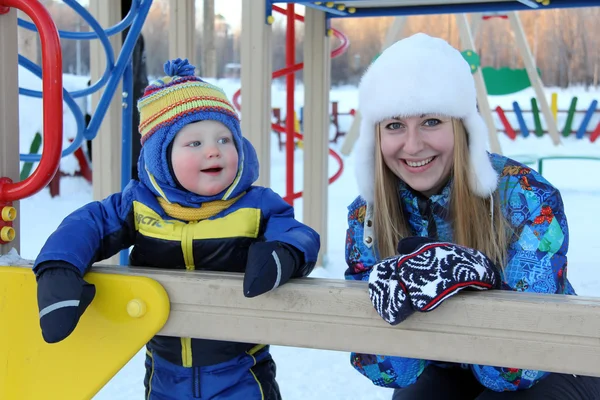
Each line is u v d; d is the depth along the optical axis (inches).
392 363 57.4
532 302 37.3
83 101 310.2
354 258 61.8
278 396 59.2
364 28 1024.2
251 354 57.2
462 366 62.5
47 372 46.6
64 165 305.9
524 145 513.7
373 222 59.7
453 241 57.9
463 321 38.5
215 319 43.3
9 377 47.3
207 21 557.6
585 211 265.6
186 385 55.7
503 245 53.7
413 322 39.4
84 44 947.3
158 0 994.7
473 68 295.9
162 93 55.3
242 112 129.6
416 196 59.0
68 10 948.6
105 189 134.0
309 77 163.0
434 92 53.9
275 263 41.6
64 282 43.3
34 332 47.1
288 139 172.7
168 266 56.1
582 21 904.9
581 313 36.3
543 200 53.5
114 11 133.3
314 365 108.7
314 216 166.1
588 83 906.7
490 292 39.8
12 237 50.1
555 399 52.2
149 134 55.5
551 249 52.7
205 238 55.0
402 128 56.3
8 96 50.1
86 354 45.7
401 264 40.1
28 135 278.8
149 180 56.9
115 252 56.2
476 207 55.1
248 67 128.7
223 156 54.1
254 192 57.6
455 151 55.2
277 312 41.9
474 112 55.8
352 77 1023.0
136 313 43.8
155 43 997.2
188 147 54.0
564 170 405.4
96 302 45.5
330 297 40.9
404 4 153.2
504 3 149.0
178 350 55.5
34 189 48.0
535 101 523.5
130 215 57.2
